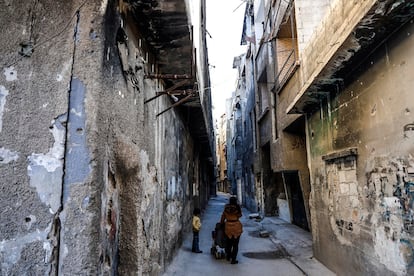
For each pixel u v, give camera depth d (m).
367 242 4.14
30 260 1.83
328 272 5.41
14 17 2.11
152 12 3.15
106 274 2.24
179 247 7.30
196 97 6.53
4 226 1.83
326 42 4.69
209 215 16.39
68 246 1.86
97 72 2.09
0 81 2.00
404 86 3.24
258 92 14.11
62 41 2.11
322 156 5.75
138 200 3.05
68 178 1.93
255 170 16.09
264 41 11.27
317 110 6.20
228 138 40.47
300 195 10.71
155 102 4.49
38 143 1.96
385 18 3.12
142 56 3.65
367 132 4.11
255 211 16.73
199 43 5.91
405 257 3.26
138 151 3.14
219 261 6.50
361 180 4.30
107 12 2.27
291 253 7.02
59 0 2.18
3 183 1.88
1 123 1.95
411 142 3.14
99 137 2.04
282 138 9.16
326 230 5.75
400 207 3.36
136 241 2.96
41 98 2.01
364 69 4.14
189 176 10.45
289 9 7.98
